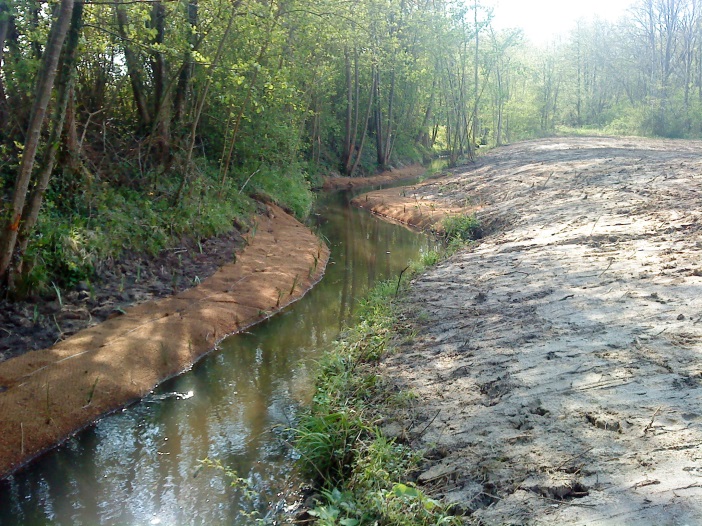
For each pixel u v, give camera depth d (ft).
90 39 35.65
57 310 26.73
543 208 47.55
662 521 11.27
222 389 23.25
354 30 64.34
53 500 16.76
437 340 23.21
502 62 125.70
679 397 15.55
